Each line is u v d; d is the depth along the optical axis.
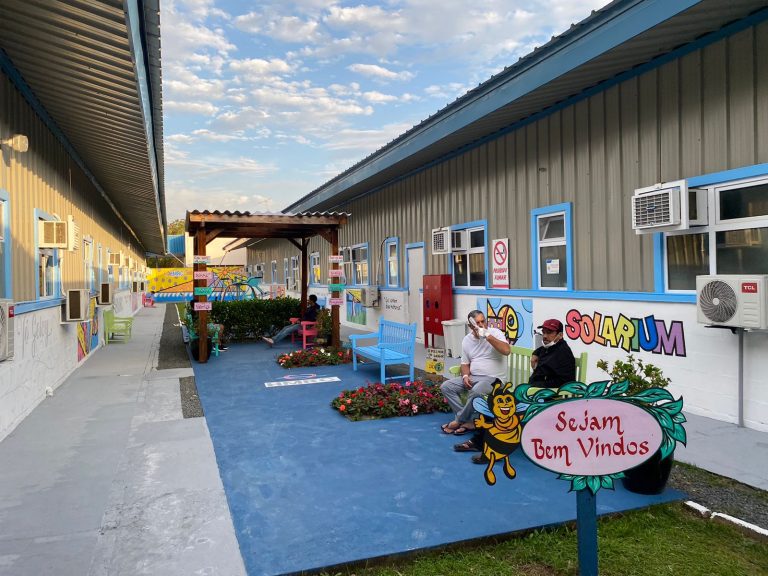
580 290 7.96
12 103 6.48
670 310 6.56
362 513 3.97
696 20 5.63
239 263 42.69
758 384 5.64
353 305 17.64
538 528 3.74
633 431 3.09
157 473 4.78
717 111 5.98
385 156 12.65
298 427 6.16
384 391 7.15
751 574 3.20
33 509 4.07
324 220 11.84
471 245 10.82
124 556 3.40
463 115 9.24
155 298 40.38
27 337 6.78
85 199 12.22
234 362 10.74
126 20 4.53
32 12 4.88
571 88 7.66
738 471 4.66
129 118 7.99
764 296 5.26
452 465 4.94
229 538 3.62
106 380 8.95
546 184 8.64
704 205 6.09
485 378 5.71
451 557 3.47
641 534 3.69
